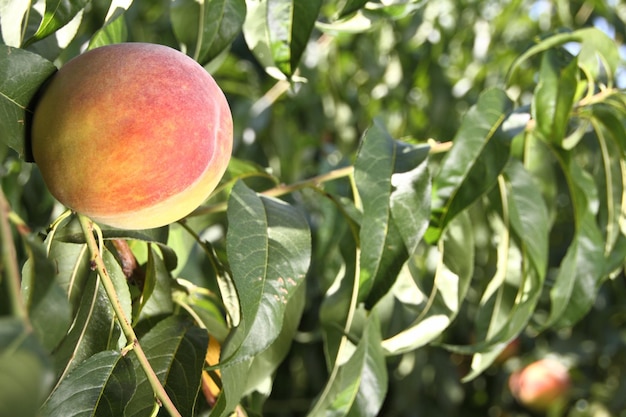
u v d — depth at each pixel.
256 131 1.05
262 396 0.60
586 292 0.63
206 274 0.80
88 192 0.45
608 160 0.65
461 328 1.23
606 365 1.39
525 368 1.44
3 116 0.44
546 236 0.60
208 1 0.54
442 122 1.26
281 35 0.54
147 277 0.52
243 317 0.47
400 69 1.29
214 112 0.46
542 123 0.61
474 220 0.71
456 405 1.33
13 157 0.75
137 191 0.45
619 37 1.19
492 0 1.41
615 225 0.66
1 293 0.34
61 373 0.48
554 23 1.35
